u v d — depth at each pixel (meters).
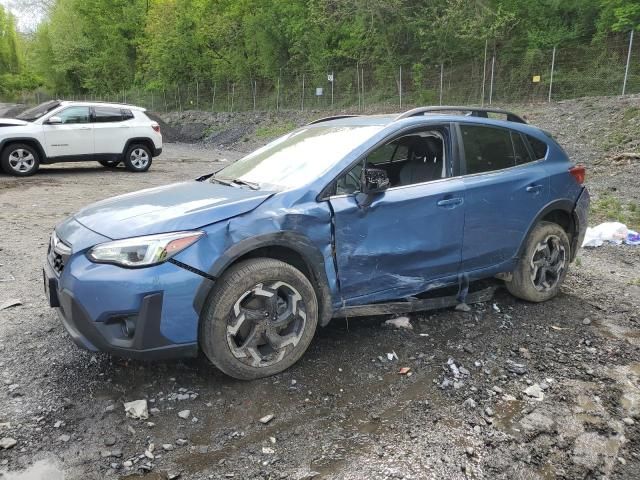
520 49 26.36
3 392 3.29
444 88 27.95
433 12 27.38
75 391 3.33
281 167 4.13
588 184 11.77
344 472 2.67
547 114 18.67
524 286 4.80
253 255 3.52
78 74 57.22
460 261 4.31
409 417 3.14
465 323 4.46
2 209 9.00
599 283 5.64
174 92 45.53
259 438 2.93
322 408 3.21
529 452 2.87
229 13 39.25
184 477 2.62
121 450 2.81
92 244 3.22
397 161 4.34
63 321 3.38
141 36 51.28
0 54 70.62
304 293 3.54
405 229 3.95
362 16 28.94
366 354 3.87
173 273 3.11
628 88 21.22
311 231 3.55
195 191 3.93
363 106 30.11
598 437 3.02
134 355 3.13
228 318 3.29
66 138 13.53
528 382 3.57
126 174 14.34
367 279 3.85
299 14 34.97
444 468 2.72
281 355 3.51
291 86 36.53
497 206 4.46
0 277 5.45
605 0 23.36
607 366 3.81
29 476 2.60
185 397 3.28
